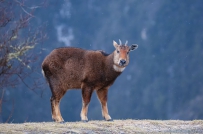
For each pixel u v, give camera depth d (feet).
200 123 172.96
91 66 171.83
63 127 149.59
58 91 172.35
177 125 168.45
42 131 141.90
